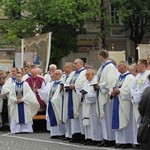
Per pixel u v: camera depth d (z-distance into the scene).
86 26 42.88
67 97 16.28
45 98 19.28
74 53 43.00
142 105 9.31
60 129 17.36
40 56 22.12
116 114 14.73
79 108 16.06
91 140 15.45
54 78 17.78
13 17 37.53
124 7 40.84
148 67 14.84
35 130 20.33
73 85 16.08
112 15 42.56
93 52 43.38
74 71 16.66
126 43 45.34
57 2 36.38
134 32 43.06
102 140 15.33
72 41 38.84
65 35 38.22
